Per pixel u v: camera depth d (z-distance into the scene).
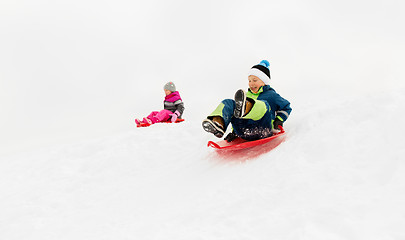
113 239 2.81
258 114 3.67
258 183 3.11
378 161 2.81
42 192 4.36
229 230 2.55
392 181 2.54
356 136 3.23
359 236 2.11
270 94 4.24
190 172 4.06
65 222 3.38
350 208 2.37
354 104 3.81
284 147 3.59
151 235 2.75
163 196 3.59
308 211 2.47
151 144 5.51
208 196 3.18
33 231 3.24
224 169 3.73
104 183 4.42
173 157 4.87
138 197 3.73
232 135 4.12
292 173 3.05
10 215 3.73
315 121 3.85
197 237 2.53
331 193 2.61
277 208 2.66
